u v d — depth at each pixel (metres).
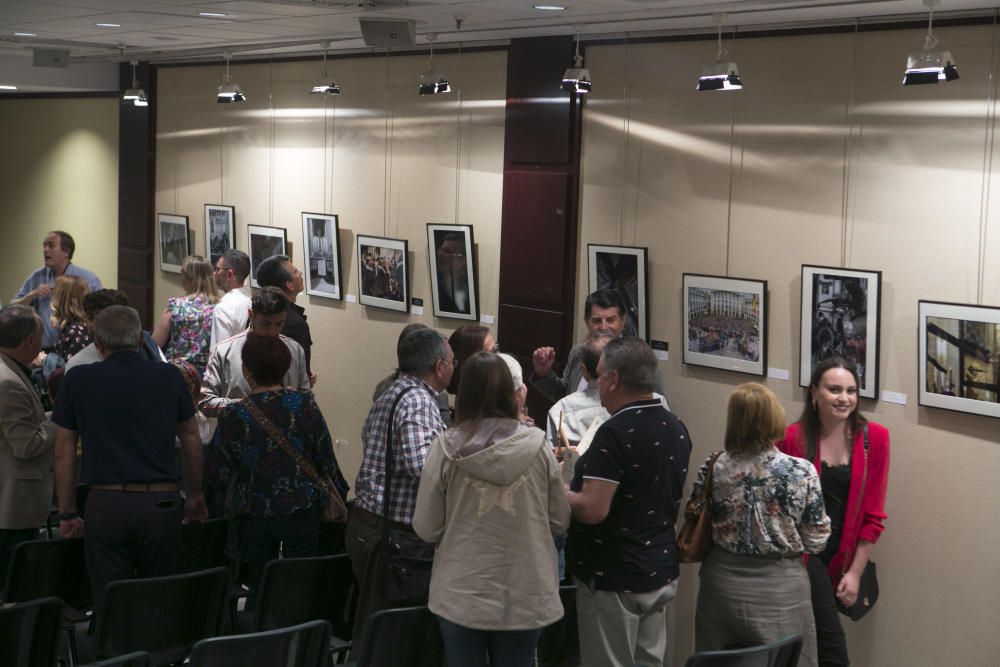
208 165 11.40
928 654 6.00
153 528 5.17
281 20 8.00
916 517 6.03
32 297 9.88
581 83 7.15
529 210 8.02
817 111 6.34
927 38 5.31
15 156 14.20
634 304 7.40
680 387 7.20
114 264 12.91
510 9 6.77
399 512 4.64
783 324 6.59
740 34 6.71
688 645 7.15
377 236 9.55
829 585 5.34
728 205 6.82
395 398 4.74
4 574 5.91
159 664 4.65
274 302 6.16
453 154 8.77
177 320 8.11
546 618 4.07
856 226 6.20
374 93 9.48
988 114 5.60
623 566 4.38
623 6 6.38
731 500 4.61
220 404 6.39
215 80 11.19
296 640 4.09
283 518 5.30
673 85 7.10
